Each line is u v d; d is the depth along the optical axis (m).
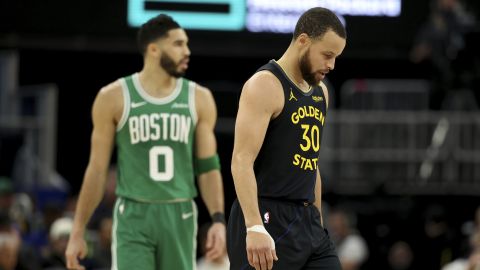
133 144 13.54
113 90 13.59
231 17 28.02
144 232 13.32
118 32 28.00
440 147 29.41
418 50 28.02
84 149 30.83
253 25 28.08
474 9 29.73
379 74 30.83
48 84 30.47
